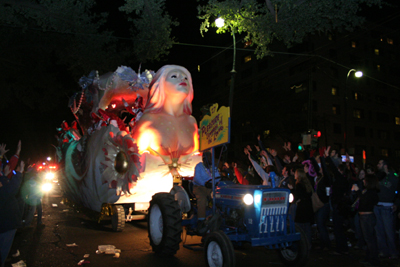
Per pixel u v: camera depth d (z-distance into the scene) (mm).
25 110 22719
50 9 11422
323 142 36875
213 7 9914
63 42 14672
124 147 7062
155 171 7348
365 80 42719
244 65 44500
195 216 6160
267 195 4836
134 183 6926
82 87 9336
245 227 4930
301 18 9867
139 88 8570
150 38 12352
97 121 8531
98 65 13703
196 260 5598
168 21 11859
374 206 5992
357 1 9188
